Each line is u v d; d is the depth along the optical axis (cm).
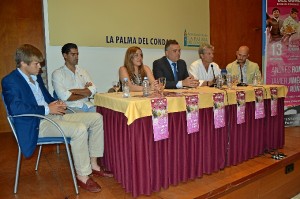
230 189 218
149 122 194
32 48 207
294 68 411
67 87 286
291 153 289
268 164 259
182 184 218
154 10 435
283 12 400
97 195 202
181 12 463
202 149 225
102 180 231
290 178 284
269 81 407
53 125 206
